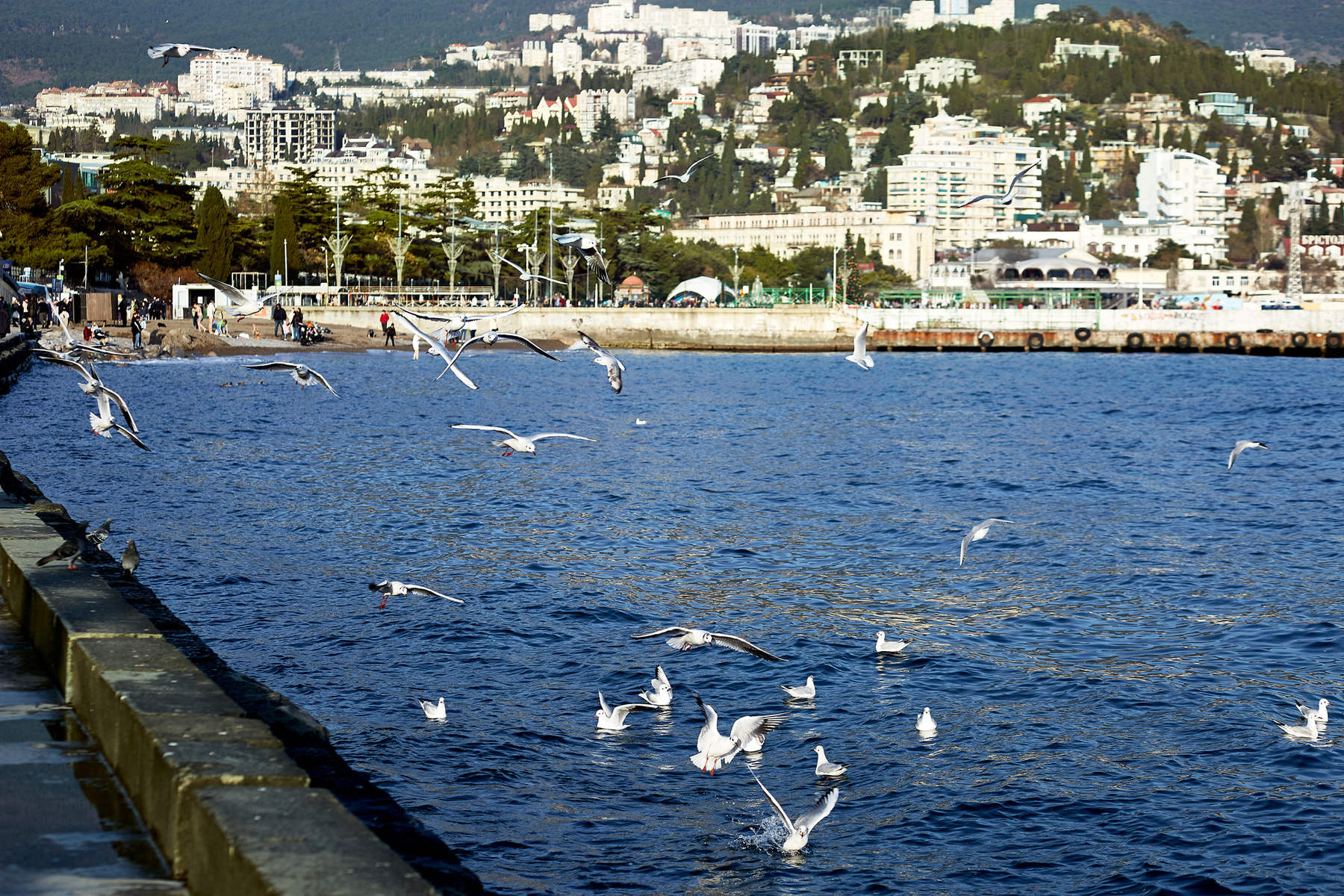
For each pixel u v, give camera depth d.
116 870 9.63
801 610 31.69
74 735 12.70
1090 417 84.56
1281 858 18.25
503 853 17.98
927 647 28.36
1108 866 18.08
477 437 67.75
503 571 35.03
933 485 53.44
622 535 41.09
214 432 66.19
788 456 62.56
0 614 17.86
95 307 120.94
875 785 20.77
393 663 26.14
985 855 18.41
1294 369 136.75
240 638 27.53
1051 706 24.61
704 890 17.23
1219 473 58.09
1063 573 36.22
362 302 160.75
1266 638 29.39
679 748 22.16
